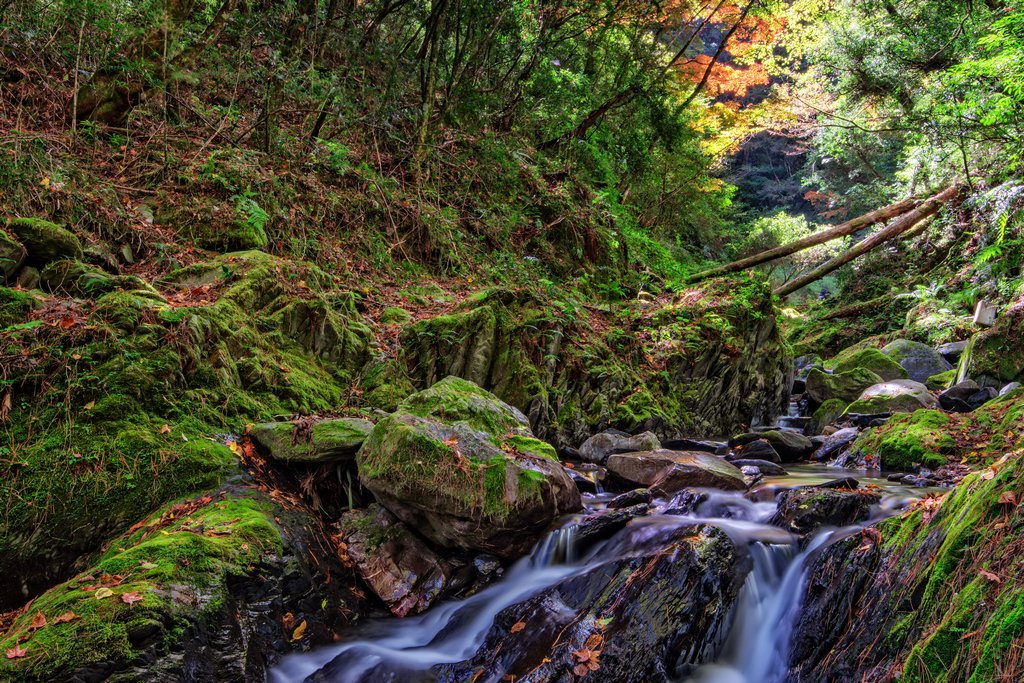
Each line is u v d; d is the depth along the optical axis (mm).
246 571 3186
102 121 6562
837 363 12570
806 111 20875
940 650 2303
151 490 3658
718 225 20125
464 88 9828
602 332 7832
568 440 6719
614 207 11984
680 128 13430
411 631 3631
